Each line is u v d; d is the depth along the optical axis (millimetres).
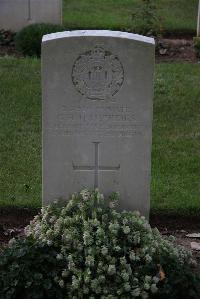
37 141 9102
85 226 6043
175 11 15742
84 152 6473
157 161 8594
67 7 15898
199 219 7586
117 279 5828
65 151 6465
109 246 5953
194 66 11891
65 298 5875
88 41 6160
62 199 6582
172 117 9930
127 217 6293
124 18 14891
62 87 6277
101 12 15500
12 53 12531
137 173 6547
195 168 8461
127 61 6219
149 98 6320
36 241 6078
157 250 6090
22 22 13414
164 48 12875
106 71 6246
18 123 9602
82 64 6223
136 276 5883
